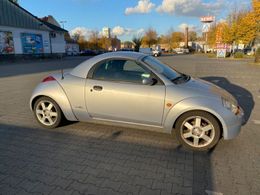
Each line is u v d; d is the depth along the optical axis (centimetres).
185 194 276
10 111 606
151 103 386
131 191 280
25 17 3077
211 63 2545
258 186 292
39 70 1759
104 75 420
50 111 467
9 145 403
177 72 456
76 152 378
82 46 7231
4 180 301
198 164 343
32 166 335
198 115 374
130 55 422
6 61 2752
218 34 4119
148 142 414
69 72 460
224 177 310
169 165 339
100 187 288
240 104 699
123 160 353
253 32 3031
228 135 370
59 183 296
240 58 3731
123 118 412
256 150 387
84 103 430
